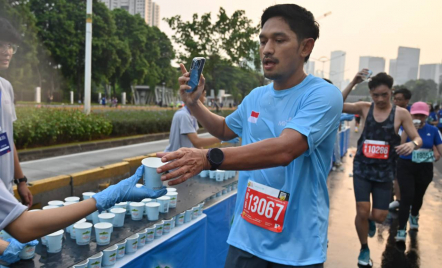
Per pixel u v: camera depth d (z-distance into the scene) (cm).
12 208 123
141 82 5066
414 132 353
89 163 755
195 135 371
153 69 5128
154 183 142
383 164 355
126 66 4269
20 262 165
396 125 354
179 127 370
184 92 191
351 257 394
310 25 159
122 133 1215
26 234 122
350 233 467
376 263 384
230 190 350
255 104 184
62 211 125
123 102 5134
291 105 166
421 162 443
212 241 304
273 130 169
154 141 1263
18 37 199
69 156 838
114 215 207
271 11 159
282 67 158
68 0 3891
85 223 191
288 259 162
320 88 157
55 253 175
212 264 308
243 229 176
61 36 3622
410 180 440
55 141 916
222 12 1641
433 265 383
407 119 356
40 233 123
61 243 179
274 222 166
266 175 172
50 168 683
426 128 459
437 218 548
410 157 441
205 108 198
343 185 730
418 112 447
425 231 488
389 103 364
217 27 1675
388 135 355
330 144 167
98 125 1067
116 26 4441
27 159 767
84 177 440
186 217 258
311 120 146
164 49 5756
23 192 248
